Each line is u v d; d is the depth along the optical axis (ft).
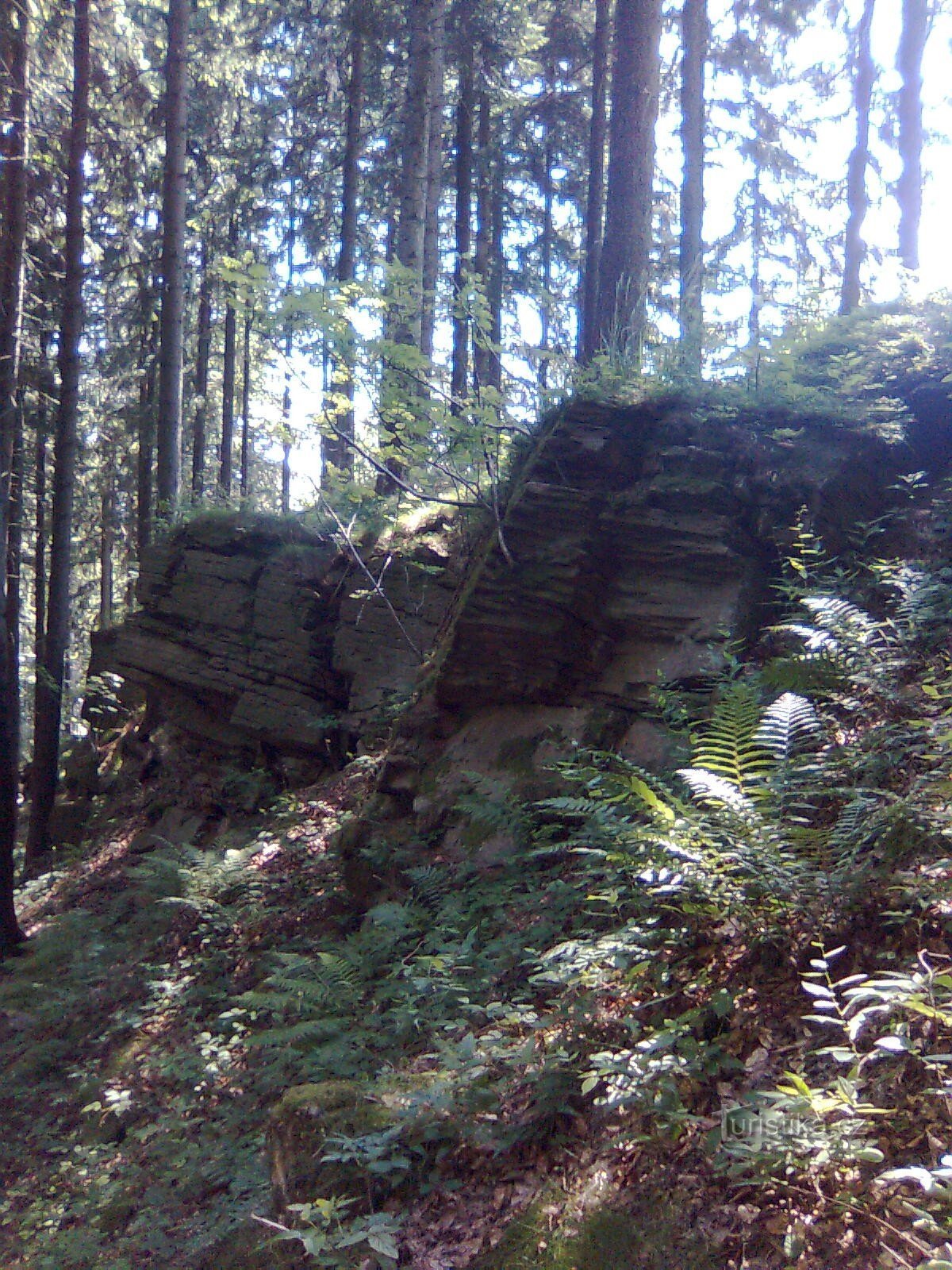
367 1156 11.56
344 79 62.75
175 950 28.02
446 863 21.52
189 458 102.94
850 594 20.98
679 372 25.55
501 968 16.28
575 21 64.34
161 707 48.16
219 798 38.88
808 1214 9.10
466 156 65.57
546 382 28.12
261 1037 17.07
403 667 34.76
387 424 26.05
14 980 32.09
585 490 23.73
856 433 23.47
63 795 52.75
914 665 17.63
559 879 18.47
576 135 71.26
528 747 22.34
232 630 39.63
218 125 71.92
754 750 16.33
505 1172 11.59
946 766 13.74
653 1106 10.53
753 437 23.56
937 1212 8.45
